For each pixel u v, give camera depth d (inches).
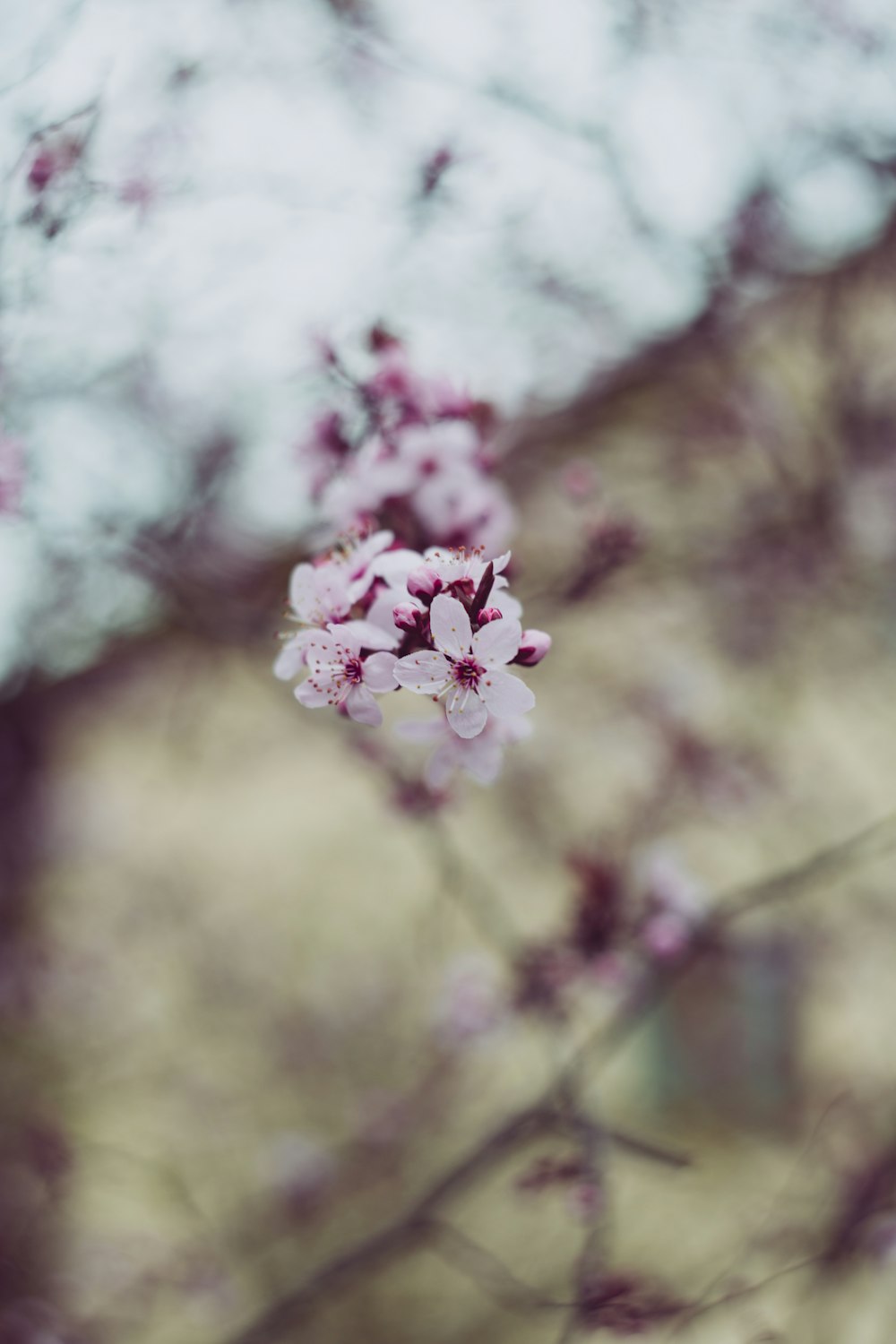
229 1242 46.1
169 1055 57.2
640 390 43.2
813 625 47.7
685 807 47.0
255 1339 24.5
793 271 35.6
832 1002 52.3
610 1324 22.8
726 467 45.7
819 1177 34.9
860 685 51.3
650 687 50.2
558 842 50.0
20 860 57.8
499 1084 48.3
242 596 33.7
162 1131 53.5
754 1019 53.8
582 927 26.5
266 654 29.7
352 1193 45.8
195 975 60.1
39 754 56.9
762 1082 53.7
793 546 42.9
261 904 65.1
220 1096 54.2
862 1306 36.1
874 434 40.4
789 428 42.6
